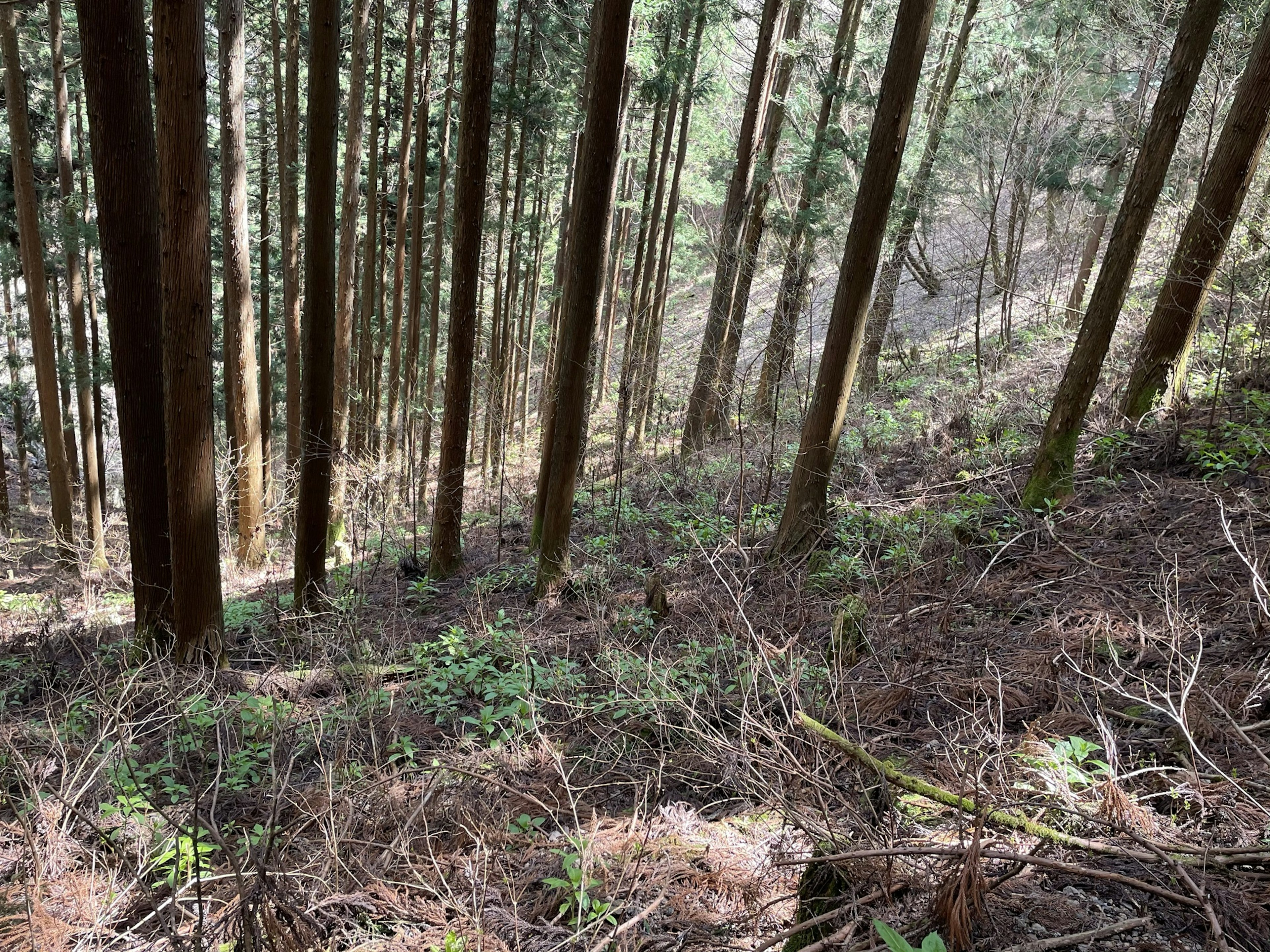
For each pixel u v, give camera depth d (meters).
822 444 5.78
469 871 2.49
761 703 3.51
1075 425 5.48
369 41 14.36
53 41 12.40
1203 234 6.00
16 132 12.19
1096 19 11.07
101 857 2.78
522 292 22.02
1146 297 10.23
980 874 1.86
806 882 2.16
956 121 12.60
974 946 1.83
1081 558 4.71
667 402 14.91
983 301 14.88
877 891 2.00
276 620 6.48
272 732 3.87
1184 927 1.84
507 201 15.31
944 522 5.60
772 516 7.15
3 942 2.26
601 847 2.71
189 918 2.44
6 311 19.64
